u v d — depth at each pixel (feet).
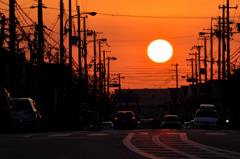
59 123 453.17
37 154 130.11
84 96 597.52
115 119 487.61
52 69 480.23
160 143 172.55
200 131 272.72
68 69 489.26
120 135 219.82
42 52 415.23
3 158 119.14
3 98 265.95
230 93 581.94
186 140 189.47
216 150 147.23
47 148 149.48
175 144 168.66
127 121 483.92
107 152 136.46
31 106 310.86
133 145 162.50
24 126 303.48
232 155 131.95
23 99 312.09
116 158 119.65
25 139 191.52
